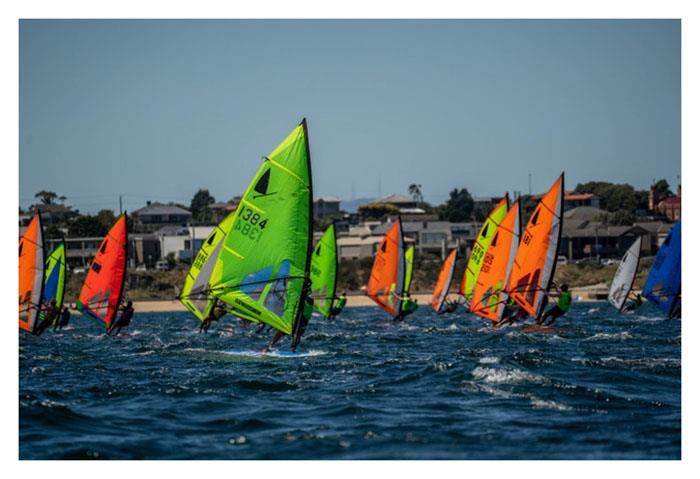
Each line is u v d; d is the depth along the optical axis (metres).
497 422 72.44
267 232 107.44
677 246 149.50
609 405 78.06
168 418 75.19
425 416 74.69
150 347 133.38
